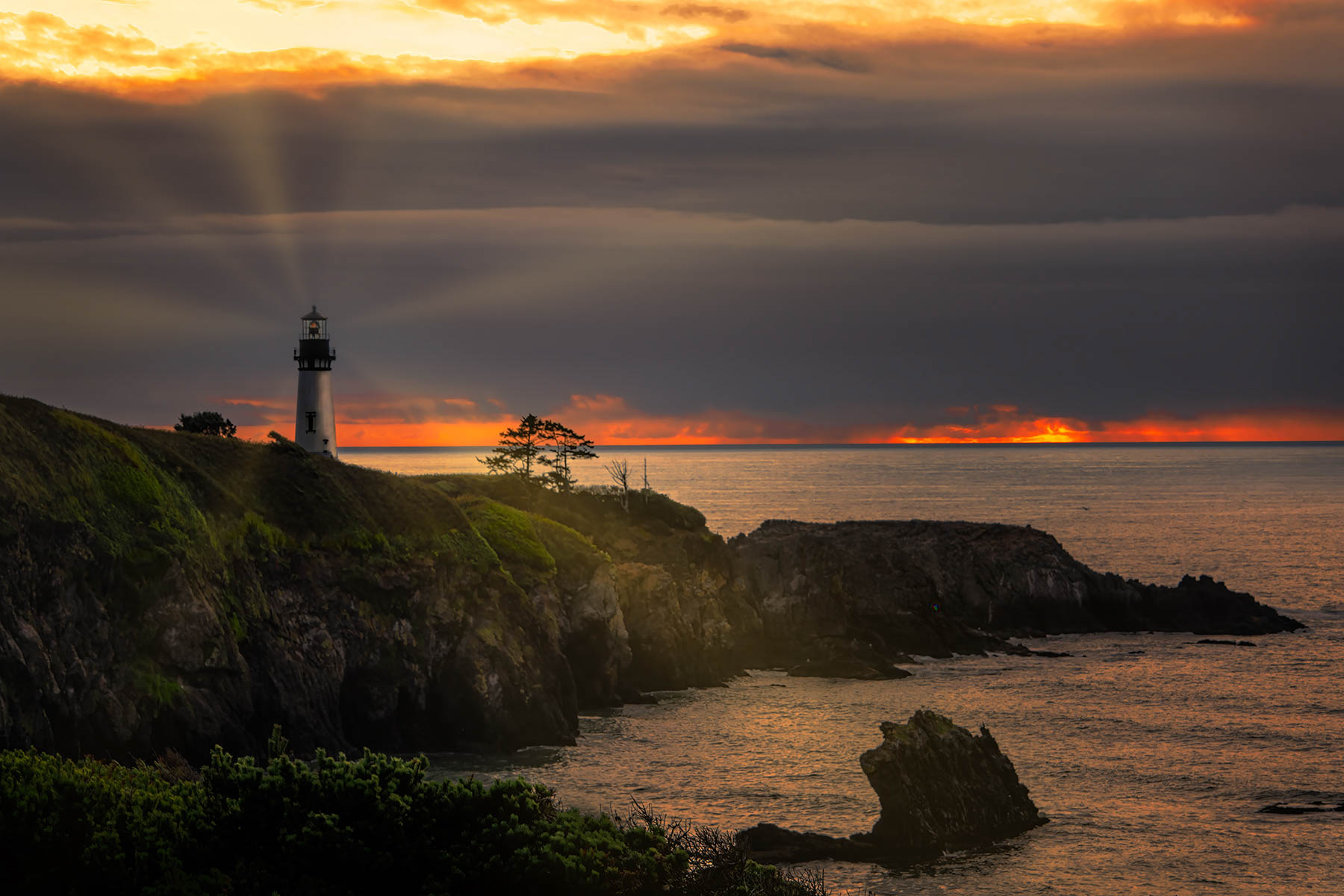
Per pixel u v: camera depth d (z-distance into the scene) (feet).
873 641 381.60
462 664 269.85
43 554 200.64
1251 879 183.52
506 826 108.06
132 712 205.87
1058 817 212.43
